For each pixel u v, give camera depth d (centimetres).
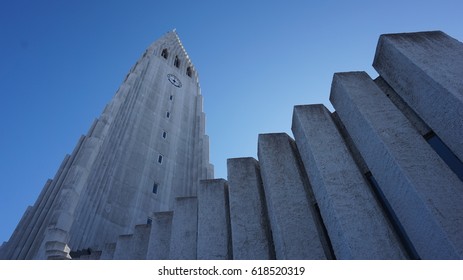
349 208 578
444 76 559
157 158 3522
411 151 566
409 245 543
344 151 676
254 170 877
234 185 845
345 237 542
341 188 610
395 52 671
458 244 434
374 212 569
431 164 540
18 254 1680
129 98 3716
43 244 1371
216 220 823
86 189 2353
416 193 503
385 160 584
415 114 645
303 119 772
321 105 809
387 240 532
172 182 3472
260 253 694
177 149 3959
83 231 2108
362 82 745
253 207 787
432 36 682
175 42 6147
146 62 4719
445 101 544
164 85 4728
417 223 511
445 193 494
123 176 2909
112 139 3020
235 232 741
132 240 1034
